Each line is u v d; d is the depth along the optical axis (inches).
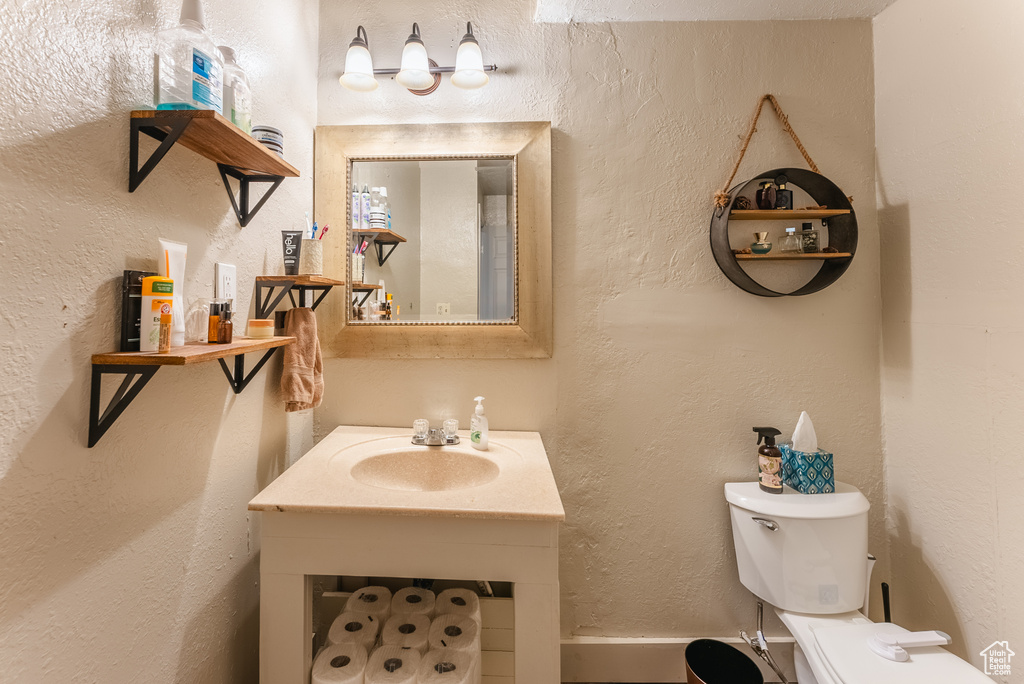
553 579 33.8
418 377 54.2
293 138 48.4
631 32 54.1
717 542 53.4
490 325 52.7
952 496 44.8
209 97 27.0
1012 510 39.4
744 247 53.4
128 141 26.3
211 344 29.8
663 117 53.7
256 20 40.6
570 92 54.1
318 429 54.5
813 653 40.4
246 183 38.6
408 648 36.2
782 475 50.3
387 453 46.5
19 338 20.4
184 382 32.1
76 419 23.4
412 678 32.9
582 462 53.9
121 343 26.0
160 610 29.9
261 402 42.9
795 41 53.6
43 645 21.9
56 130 21.8
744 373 53.5
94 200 24.0
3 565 20.0
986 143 41.0
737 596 53.3
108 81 24.7
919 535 48.5
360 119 54.6
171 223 30.0
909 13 48.8
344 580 53.2
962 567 43.8
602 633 53.6
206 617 34.8
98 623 25.0
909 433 49.6
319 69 54.7
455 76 48.1
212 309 30.0
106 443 25.5
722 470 53.5
